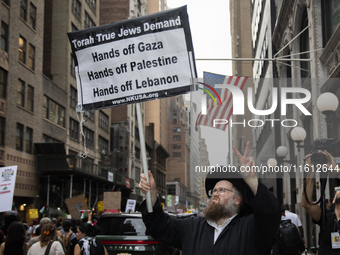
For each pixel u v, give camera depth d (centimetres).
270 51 2500
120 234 963
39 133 3188
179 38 459
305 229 1415
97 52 478
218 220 329
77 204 1689
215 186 338
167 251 971
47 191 3278
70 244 910
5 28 2722
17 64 2844
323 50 1238
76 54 484
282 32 2014
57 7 3944
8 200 857
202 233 338
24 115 2938
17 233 656
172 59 461
